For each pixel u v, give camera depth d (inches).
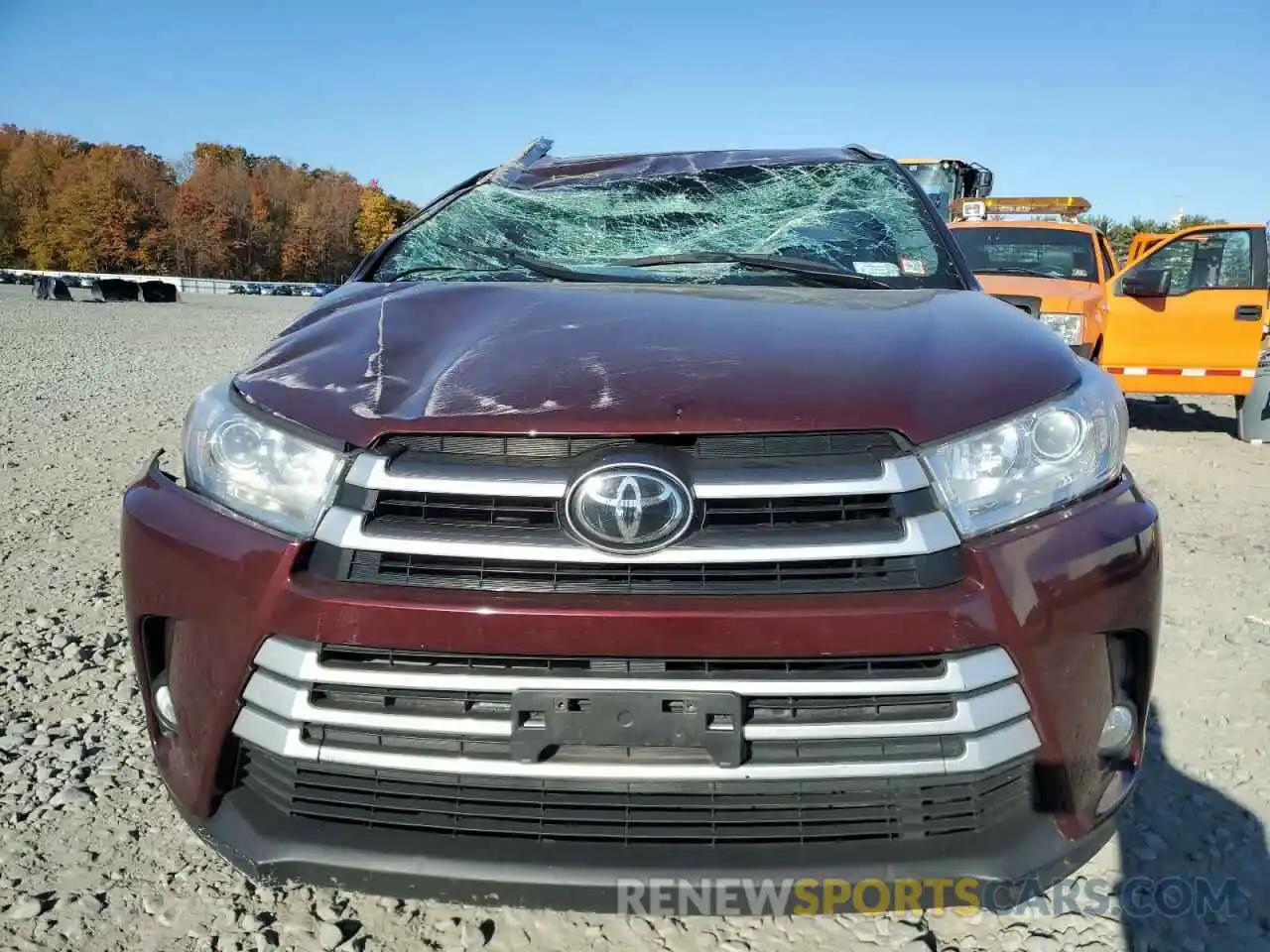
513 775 65.1
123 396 386.6
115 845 91.4
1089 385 75.8
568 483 64.4
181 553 71.4
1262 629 140.9
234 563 68.6
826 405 66.8
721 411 66.2
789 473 64.6
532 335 79.6
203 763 70.9
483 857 65.5
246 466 71.1
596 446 65.8
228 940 79.2
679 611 62.4
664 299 90.8
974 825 66.9
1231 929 80.3
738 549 63.6
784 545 63.6
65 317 930.7
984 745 64.6
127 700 120.3
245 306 1327.5
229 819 70.6
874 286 102.8
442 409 68.3
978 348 77.4
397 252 114.5
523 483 64.9
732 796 65.3
